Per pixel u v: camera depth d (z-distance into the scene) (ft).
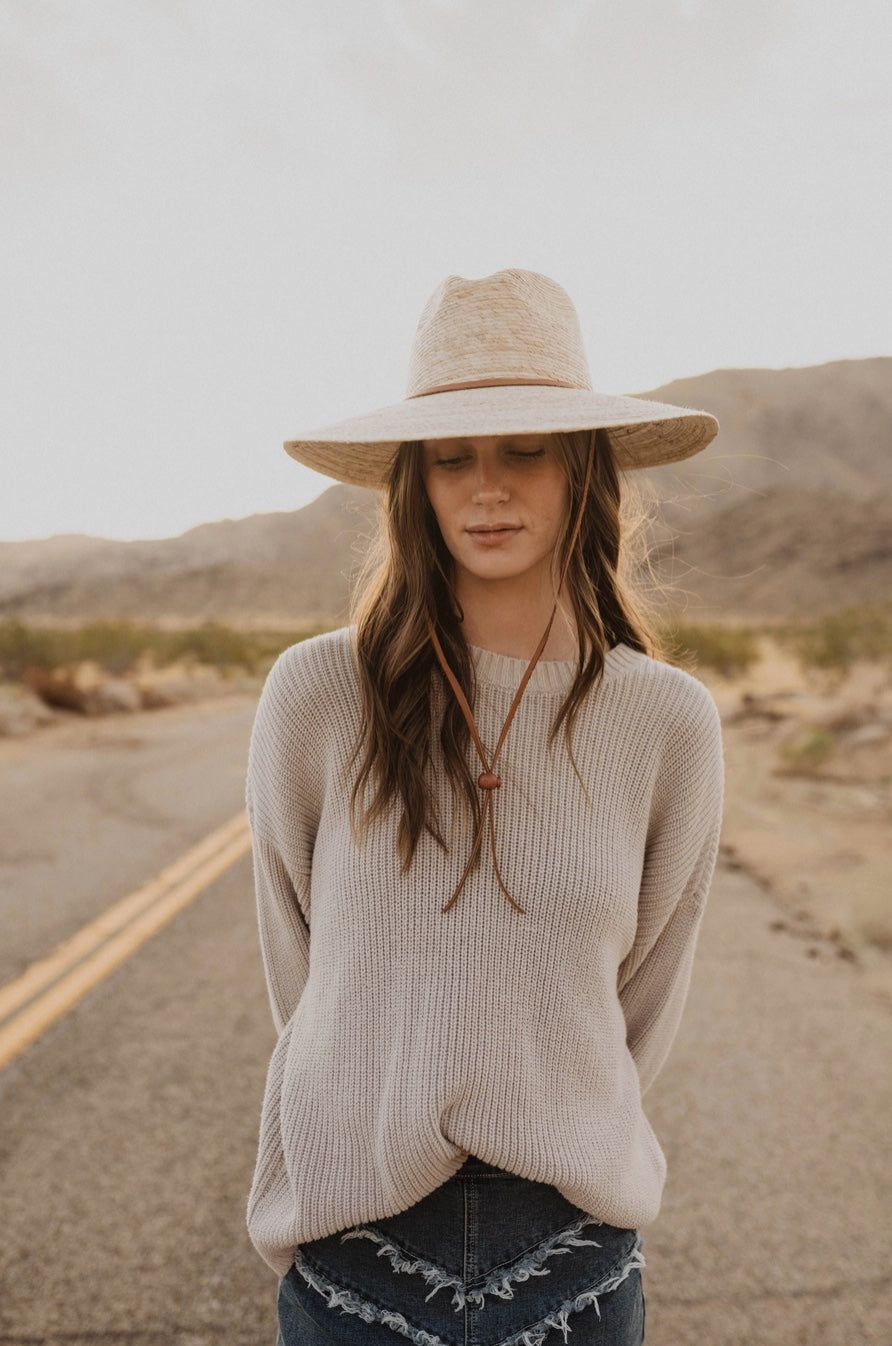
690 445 4.87
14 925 16.14
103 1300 7.30
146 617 367.04
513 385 3.98
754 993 13.70
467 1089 3.63
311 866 4.32
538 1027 3.75
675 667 4.35
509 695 3.93
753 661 88.99
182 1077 10.90
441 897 3.77
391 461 4.90
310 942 4.39
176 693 70.18
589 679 3.89
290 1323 4.00
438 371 4.07
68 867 20.20
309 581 400.06
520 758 3.87
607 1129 3.92
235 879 19.45
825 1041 12.08
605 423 3.58
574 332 4.31
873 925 16.02
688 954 4.69
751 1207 8.57
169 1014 12.64
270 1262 4.11
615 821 4.00
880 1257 7.91
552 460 3.82
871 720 41.83
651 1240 8.11
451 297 4.10
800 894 19.13
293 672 4.05
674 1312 7.26
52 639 68.39
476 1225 3.72
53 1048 11.55
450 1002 3.70
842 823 26.43
